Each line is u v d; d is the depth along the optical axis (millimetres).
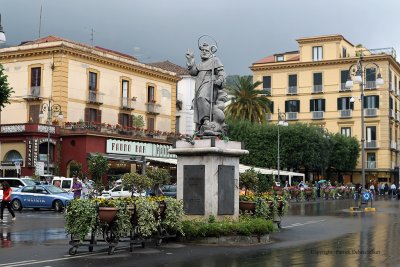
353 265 10719
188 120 65312
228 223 13805
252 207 16312
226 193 14477
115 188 33375
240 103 59000
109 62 50781
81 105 48094
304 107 72938
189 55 15367
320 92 71938
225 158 14508
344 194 54875
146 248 12883
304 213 29484
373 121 69562
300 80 73188
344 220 23891
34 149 44000
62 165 45875
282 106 74188
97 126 46938
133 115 53406
